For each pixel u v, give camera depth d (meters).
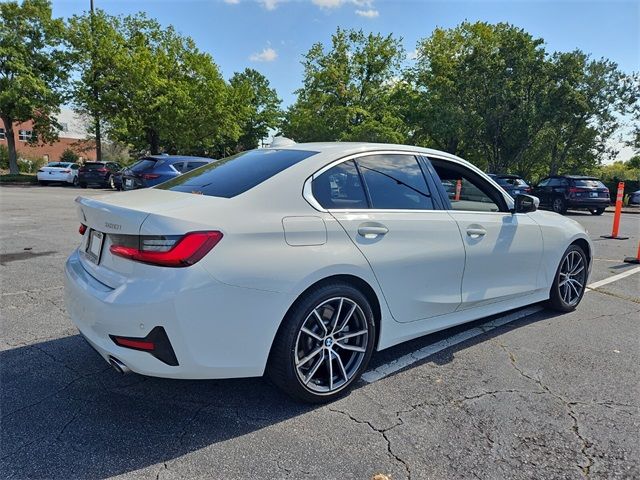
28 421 2.47
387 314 2.98
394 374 3.14
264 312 2.39
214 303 2.25
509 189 17.91
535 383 3.04
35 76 26.05
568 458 2.27
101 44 25.31
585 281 4.68
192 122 28.25
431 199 3.30
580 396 2.88
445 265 3.25
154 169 11.41
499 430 2.49
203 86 28.20
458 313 3.48
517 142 26.98
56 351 3.33
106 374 3.02
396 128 32.31
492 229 3.59
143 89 26.09
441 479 2.10
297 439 2.38
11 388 2.81
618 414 2.68
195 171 3.41
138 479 2.05
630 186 27.20
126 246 2.32
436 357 3.43
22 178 25.69
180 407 2.65
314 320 2.66
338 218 2.71
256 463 2.18
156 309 2.16
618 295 5.24
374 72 33.81
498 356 3.46
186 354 2.24
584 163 32.16
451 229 3.28
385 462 2.21
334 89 33.66
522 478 2.12
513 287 3.88
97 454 2.21
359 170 3.00
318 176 2.79
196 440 2.35
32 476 2.05
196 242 2.22
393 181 3.14
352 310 2.79
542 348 3.63
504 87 25.62
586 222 14.17
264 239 2.40
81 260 2.83
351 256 2.69
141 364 2.25
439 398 2.82
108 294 2.30
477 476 2.12
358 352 2.87
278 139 3.50
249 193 2.55
